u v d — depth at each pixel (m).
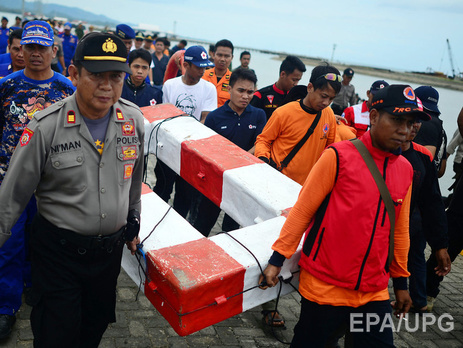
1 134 3.20
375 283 2.31
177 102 4.83
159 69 10.89
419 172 2.99
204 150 3.36
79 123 2.07
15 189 2.06
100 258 2.22
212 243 2.55
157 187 4.56
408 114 2.13
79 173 2.08
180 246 2.50
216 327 3.48
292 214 2.34
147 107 4.15
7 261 2.98
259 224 2.73
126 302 3.64
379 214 2.24
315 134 3.71
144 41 10.70
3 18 12.00
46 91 3.12
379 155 2.28
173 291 2.19
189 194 4.41
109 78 2.00
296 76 4.97
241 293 2.38
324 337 2.40
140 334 3.26
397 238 2.43
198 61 4.66
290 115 3.68
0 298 3.00
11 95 3.07
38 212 2.21
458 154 5.66
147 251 2.41
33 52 3.01
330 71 3.50
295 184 3.10
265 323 3.56
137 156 2.27
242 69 3.99
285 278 2.51
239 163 3.24
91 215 2.12
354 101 10.77
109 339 3.16
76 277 2.20
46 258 2.17
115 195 2.18
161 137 3.73
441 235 3.05
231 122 4.07
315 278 2.35
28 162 2.03
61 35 13.12
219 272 2.26
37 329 2.20
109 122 2.13
